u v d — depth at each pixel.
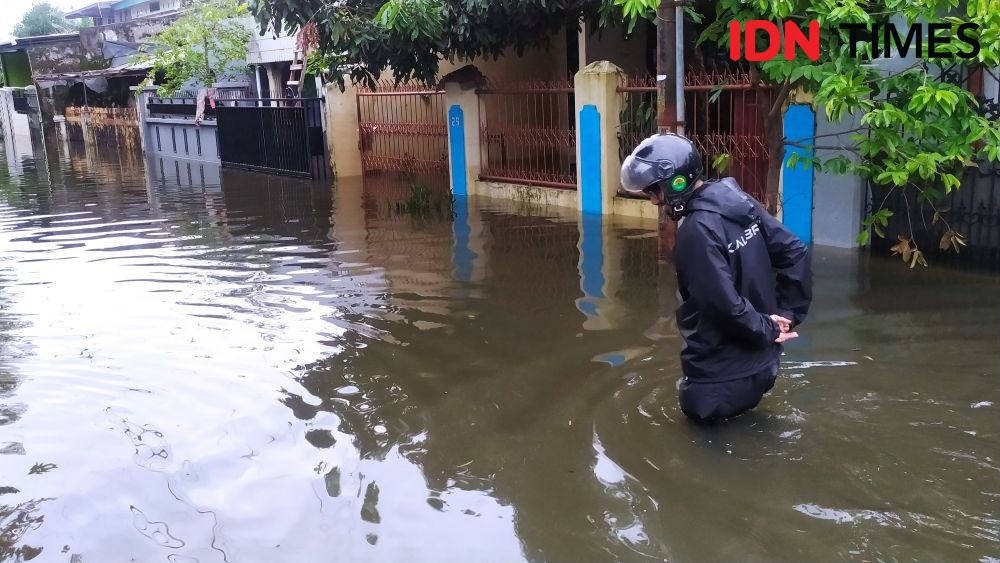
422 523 3.40
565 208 10.98
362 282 7.45
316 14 10.75
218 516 3.52
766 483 3.57
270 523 3.45
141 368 5.38
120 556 3.25
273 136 16.89
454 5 10.88
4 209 13.48
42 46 32.28
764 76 5.78
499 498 3.57
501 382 4.88
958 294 6.18
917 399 4.37
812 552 3.07
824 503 3.39
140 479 3.87
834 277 6.77
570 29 12.79
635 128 9.99
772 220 3.91
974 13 5.01
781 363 4.95
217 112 18.83
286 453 4.09
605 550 3.15
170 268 8.36
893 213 7.12
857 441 3.91
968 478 3.54
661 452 3.88
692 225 3.74
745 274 3.80
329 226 10.59
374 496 3.63
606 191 10.26
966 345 5.14
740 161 8.52
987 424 4.05
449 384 4.90
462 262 8.11
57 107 32.34
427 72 11.84
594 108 10.13
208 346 5.79
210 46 20.48
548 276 7.39
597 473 3.73
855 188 7.47
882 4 5.40
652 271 7.38
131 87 24.94
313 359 5.44
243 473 3.90
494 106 13.05
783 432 4.03
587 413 4.37
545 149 11.76
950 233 6.45
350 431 4.31
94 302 7.08
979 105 6.16
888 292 6.31
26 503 3.69
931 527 3.20
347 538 3.31
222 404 4.75
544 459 3.89
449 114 12.75
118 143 27.06
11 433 4.44
